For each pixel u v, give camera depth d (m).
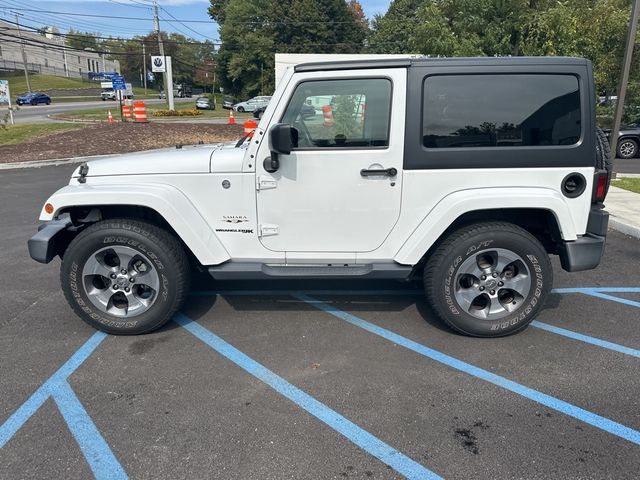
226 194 3.66
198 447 2.59
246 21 61.12
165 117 32.19
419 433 2.69
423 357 3.51
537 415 2.84
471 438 2.65
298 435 2.68
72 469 2.43
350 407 2.93
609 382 3.18
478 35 10.12
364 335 3.85
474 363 3.42
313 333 3.89
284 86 3.52
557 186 3.55
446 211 3.51
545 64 3.45
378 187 3.58
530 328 3.97
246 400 3.00
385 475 2.39
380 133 3.54
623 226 6.82
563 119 3.48
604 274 5.24
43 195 9.39
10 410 2.90
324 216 3.66
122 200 3.54
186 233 3.60
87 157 14.15
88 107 41.69
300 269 3.72
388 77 3.46
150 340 3.79
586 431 2.70
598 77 13.32
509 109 3.48
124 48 92.75
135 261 3.78
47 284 4.98
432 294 3.73
